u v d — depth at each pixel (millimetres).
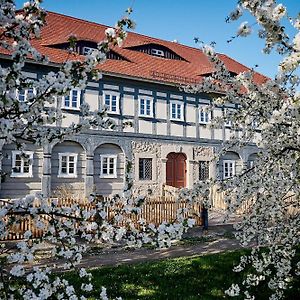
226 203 5895
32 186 17016
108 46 3682
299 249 8500
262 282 7668
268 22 3949
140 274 8031
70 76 3471
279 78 4598
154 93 20891
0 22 3797
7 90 3383
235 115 5867
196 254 10070
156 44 23875
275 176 5676
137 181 19906
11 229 4102
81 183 18500
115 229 3715
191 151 21938
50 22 21156
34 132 4102
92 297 6539
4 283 3402
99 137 18969
